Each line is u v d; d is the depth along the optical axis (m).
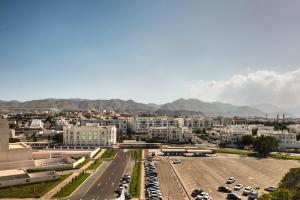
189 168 187.50
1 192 130.50
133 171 175.62
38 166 177.88
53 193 130.25
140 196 128.12
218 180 158.38
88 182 149.50
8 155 170.25
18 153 174.00
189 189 140.38
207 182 153.88
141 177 161.75
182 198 126.50
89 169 179.25
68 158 197.75
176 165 196.75
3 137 168.75
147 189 135.25
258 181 157.50
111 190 135.75
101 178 157.88
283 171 181.38
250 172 178.12
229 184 151.00
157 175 167.12
